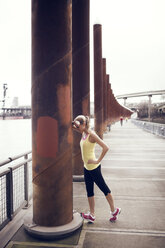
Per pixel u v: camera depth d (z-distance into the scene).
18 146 31.73
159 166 8.69
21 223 4.09
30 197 5.01
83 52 6.72
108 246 3.37
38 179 3.67
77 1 6.74
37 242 3.48
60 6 3.54
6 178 3.95
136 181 6.72
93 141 3.84
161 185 6.32
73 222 3.85
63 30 3.58
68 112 3.72
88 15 6.84
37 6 3.54
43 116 3.59
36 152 3.65
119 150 12.72
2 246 3.36
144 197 5.39
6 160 3.86
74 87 6.73
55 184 3.65
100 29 18.53
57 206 3.69
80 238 3.58
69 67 3.73
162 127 20.92
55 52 3.55
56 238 3.55
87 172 4.02
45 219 3.69
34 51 3.61
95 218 4.27
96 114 17.77
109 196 4.07
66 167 3.73
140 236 3.63
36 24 3.57
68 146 3.75
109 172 7.78
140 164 9.05
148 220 4.18
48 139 3.59
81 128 3.87
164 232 3.75
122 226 3.96
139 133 25.47
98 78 18.12
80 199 5.25
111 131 29.06
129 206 4.85
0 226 3.65
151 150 12.70
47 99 3.57
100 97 17.95
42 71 3.57
